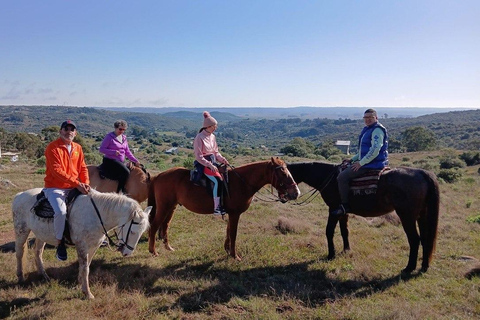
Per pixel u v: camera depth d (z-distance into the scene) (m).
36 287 5.25
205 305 4.84
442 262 6.65
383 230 8.91
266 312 4.59
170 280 5.65
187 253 7.03
